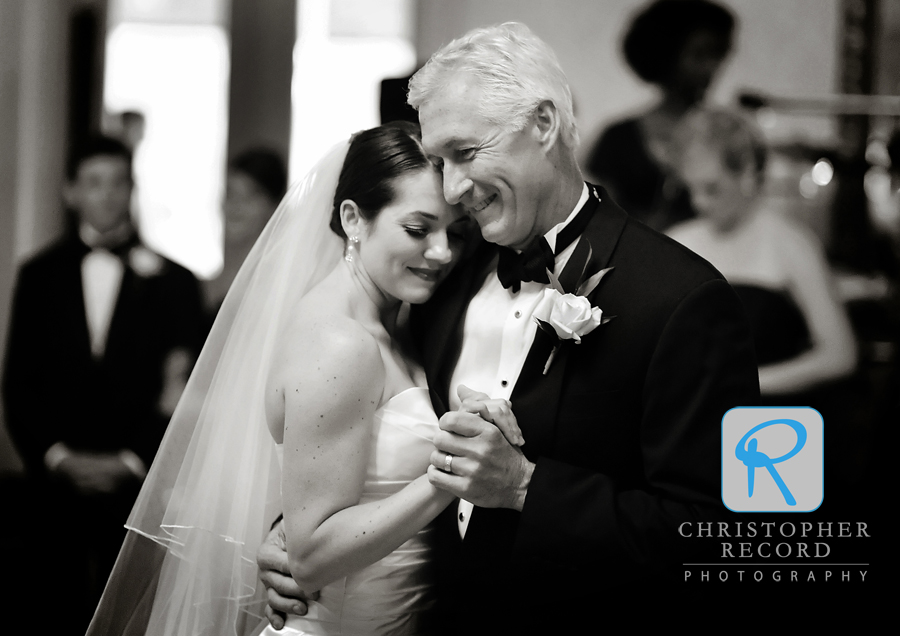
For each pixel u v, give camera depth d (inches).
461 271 83.4
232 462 85.6
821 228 151.5
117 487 141.9
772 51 165.0
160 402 144.4
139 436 143.4
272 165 161.8
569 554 71.6
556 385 75.4
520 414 76.3
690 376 72.7
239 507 85.2
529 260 76.3
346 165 80.7
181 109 195.6
